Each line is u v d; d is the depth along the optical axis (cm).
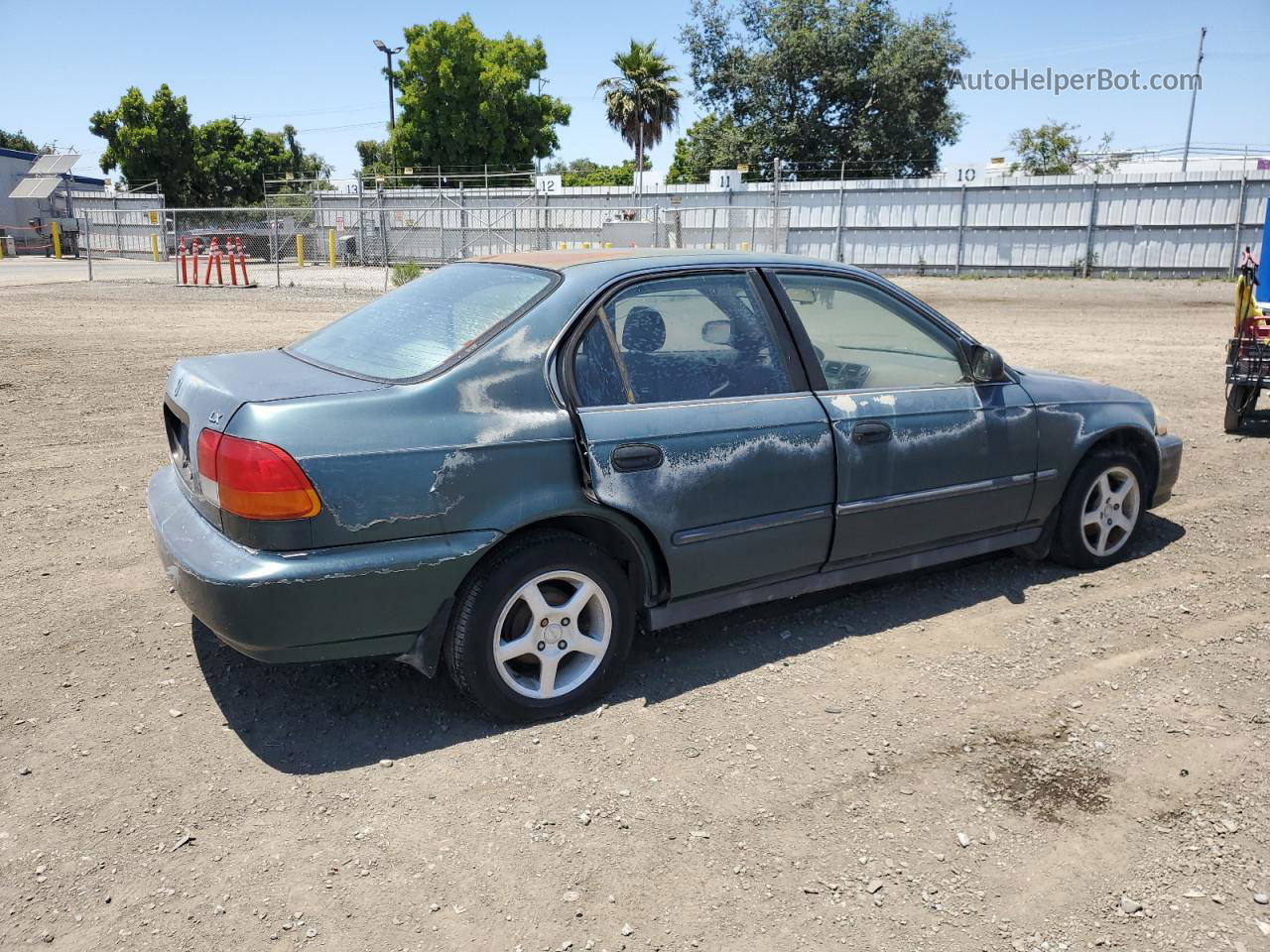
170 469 405
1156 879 268
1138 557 516
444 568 317
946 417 422
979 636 420
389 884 265
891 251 3130
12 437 763
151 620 428
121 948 241
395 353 354
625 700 364
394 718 350
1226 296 2322
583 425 338
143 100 5097
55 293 2225
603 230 2642
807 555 395
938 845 282
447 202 3638
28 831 284
